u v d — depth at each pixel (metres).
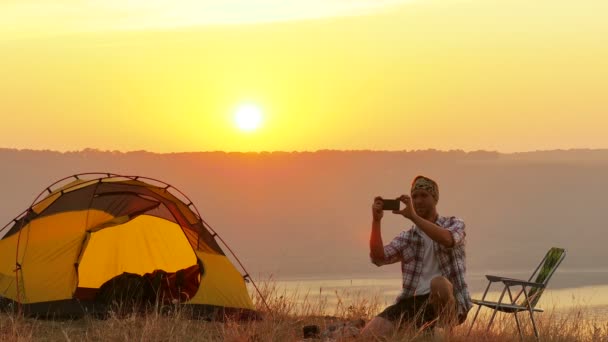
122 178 11.59
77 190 11.31
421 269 9.11
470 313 17.72
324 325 10.05
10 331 9.32
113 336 8.99
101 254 11.50
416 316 8.77
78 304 10.20
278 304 11.02
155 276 10.87
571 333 9.98
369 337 8.82
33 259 10.62
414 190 9.23
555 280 125.00
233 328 9.47
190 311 10.31
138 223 11.68
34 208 11.27
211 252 11.23
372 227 9.07
